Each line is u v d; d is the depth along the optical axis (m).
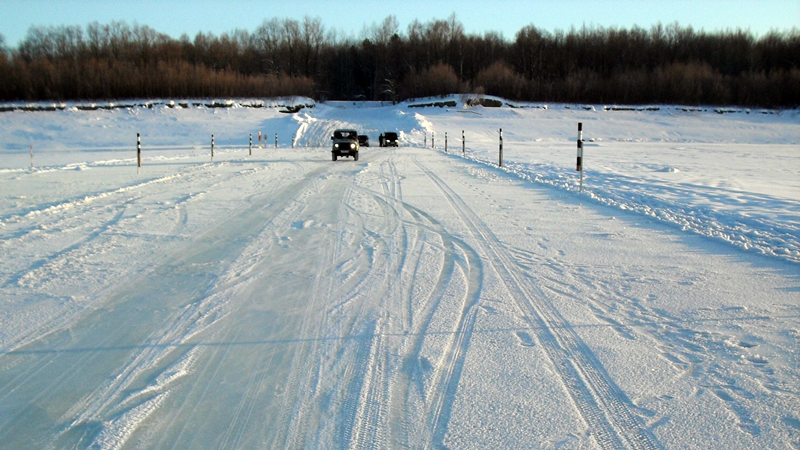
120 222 10.56
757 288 6.45
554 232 9.70
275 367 4.55
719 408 3.85
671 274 7.07
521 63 116.00
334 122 66.00
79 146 49.75
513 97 97.19
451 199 13.59
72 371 4.47
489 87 98.81
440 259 7.93
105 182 17.19
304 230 9.91
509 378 4.32
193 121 62.50
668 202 12.85
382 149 40.19
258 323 5.51
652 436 3.53
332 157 27.20
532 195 14.25
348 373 4.44
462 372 4.43
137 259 7.89
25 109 66.06
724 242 8.80
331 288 6.62
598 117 80.75
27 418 3.78
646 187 16.03
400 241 9.06
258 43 129.12
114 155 34.97
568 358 4.66
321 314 5.75
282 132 55.53
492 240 9.10
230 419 3.78
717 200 13.43
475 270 7.36
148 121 61.69
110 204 12.68
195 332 5.27
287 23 128.12
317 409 3.91
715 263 7.58
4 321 5.52
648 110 88.69
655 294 6.28
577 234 9.53
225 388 4.20
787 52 108.62
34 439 3.53
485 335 5.17
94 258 7.93
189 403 3.98
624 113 85.06
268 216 11.26
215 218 11.01
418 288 6.61
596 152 35.84
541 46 115.62
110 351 4.85
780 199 13.45
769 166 24.53
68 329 5.34
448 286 6.68
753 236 9.25
